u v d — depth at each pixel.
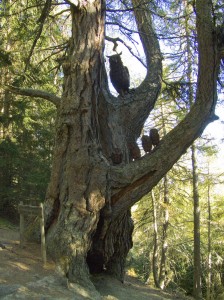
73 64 9.80
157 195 22.08
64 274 8.23
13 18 13.22
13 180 17.84
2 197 17.05
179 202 22.88
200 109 9.76
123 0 11.59
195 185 18.02
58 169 9.71
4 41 14.33
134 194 9.70
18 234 12.58
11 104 16.44
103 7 10.35
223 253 28.48
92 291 8.16
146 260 28.25
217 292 25.80
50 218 9.64
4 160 16.33
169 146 9.70
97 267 10.33
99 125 10.23
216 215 26.12
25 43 13.73
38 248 9.35
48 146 18.25
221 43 9.97
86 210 9.17
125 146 10.52
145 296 9.84
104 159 9.59
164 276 20.83
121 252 10.91
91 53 9.85
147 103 11.10
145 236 25.66
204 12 9.87
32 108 18.48
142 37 12.14
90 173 9.38
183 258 26.98
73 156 9.47
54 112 17.84
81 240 8.89
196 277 17.05
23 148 18.05
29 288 6.95
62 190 9.49
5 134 17.52
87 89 9.72
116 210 9.74
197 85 9.95
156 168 9.66
